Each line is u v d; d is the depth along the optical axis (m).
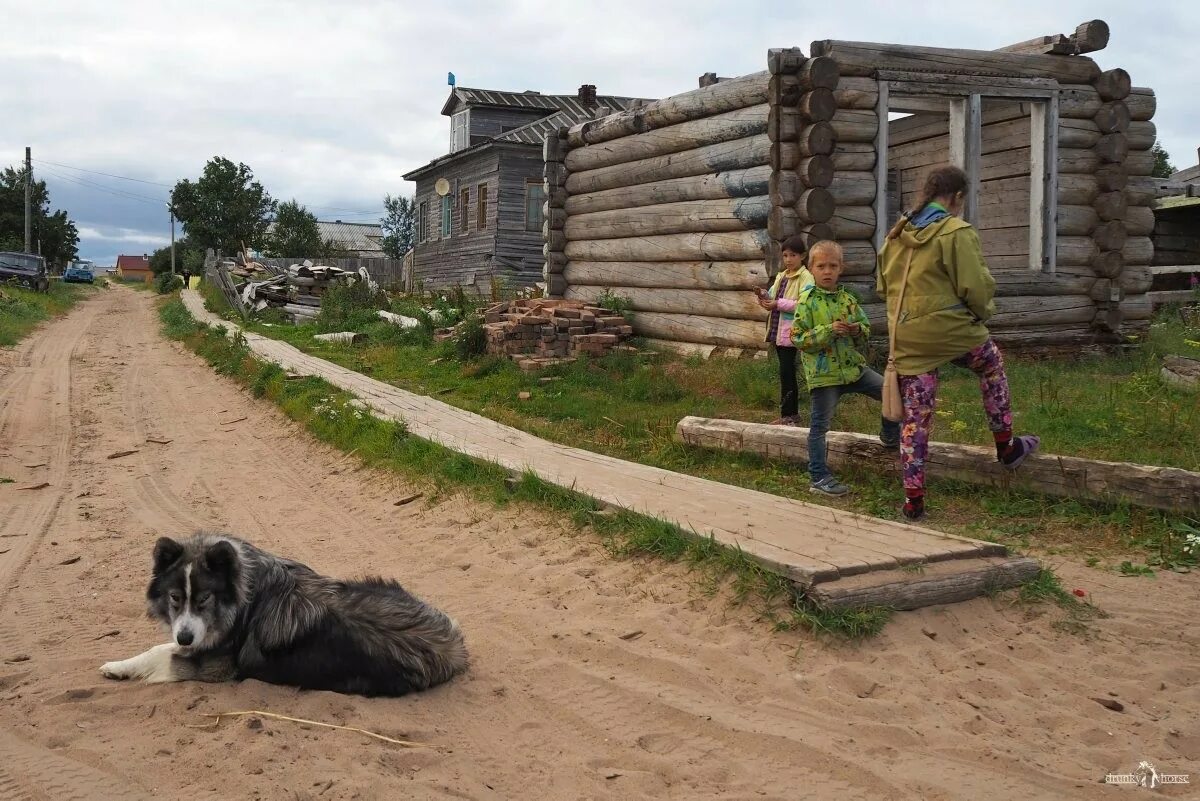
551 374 12.79
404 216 85.81
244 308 27.41
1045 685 4.23
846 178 11.02
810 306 6.72
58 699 4.17
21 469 10.10
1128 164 12.66
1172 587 5.23
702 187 12.66
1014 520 6.33
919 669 4.38
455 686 4.39
